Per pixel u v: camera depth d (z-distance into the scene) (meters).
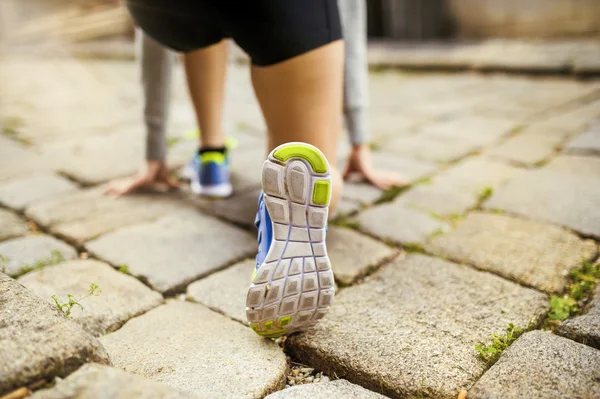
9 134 3.14
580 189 2.06
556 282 1.46
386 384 1.09
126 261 1.63
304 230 1.07
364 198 2.10
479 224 1.83
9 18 8.95
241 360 1.17
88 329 1.29
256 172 2.46
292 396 1.05
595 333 1.20
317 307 1.17
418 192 2.15
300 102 1.25
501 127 3.08
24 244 1.75
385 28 6.92
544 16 6.16
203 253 1.68
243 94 4.36
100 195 2.18
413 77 5.10
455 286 1.45
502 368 1.09
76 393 0.87
